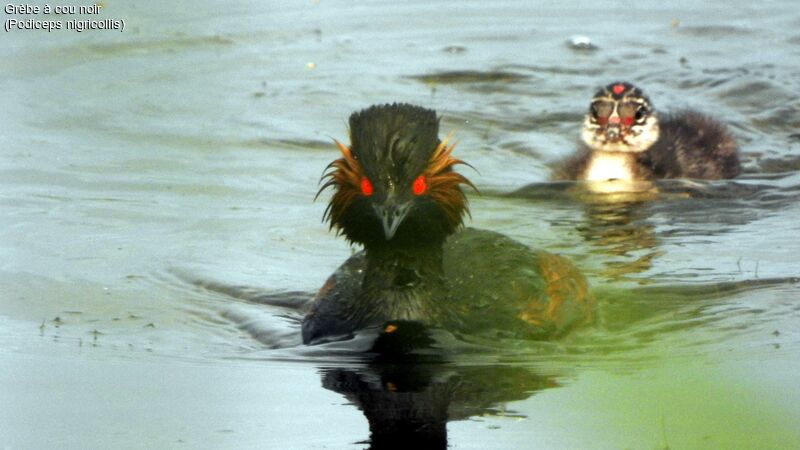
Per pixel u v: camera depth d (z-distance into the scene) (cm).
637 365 1177
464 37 2466
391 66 2323
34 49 2341
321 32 2484
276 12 2605
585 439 816
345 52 2383
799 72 2302
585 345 1259
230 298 1438
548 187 1878
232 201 1761
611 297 1414
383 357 1216
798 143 2073
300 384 1161
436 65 2323
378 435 1019
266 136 2002
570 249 1603
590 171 1944
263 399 1120
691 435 648
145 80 2225
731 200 1819
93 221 1675
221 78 2252
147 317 1374
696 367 806
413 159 1227
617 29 2523
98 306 1406
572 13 2612
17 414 1081
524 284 1302
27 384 1161
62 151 1925
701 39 2470
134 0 2625
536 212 1773
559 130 2108
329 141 1997
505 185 1883
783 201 1817
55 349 1267
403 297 1265
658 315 1357
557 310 1304
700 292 1432
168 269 1520
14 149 1920
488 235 1379
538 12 2620
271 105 2127
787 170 1970
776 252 1574
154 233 1638
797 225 1694
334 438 1022
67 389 1147
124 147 1947
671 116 2106
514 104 2194
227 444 1011
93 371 1198
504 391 1121
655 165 1962
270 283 1477
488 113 2155
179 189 1798
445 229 1261
